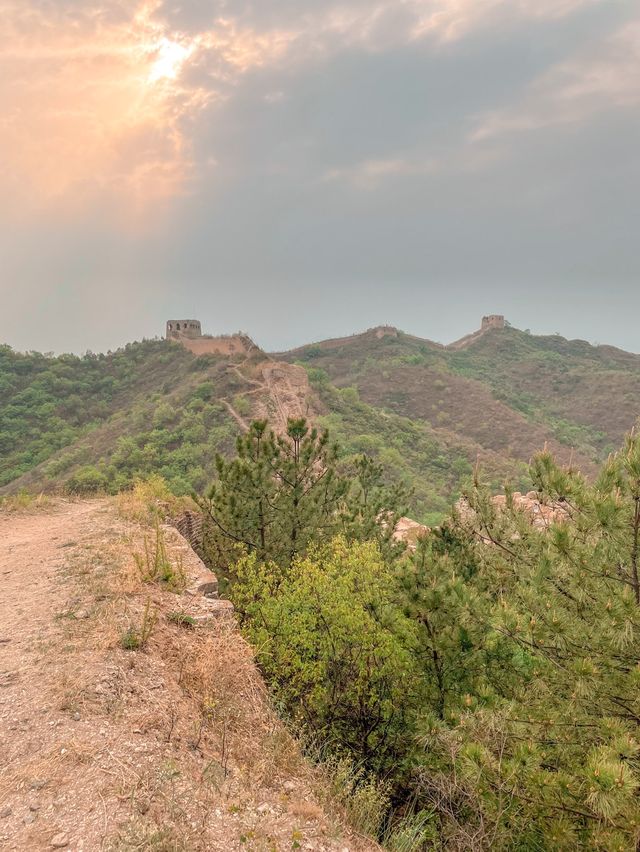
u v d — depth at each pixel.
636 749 4.29
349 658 7.28
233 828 3.64
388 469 72.12
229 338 121.56
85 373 128.38
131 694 4.95
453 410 138.25
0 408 111.94
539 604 5.69
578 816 4.86
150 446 72.94
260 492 11.08
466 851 4.84
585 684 4.97
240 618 8.50
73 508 17.45
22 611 6.81
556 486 6.42
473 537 7.97
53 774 3.75
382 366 172.12
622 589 5.27
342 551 8.66
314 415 87.31
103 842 3.16
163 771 3.96
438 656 6.61
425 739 5.59
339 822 4.27
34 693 4.77
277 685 6.66
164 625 6.65
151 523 12.70
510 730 5.31
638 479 5.43
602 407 153.12
